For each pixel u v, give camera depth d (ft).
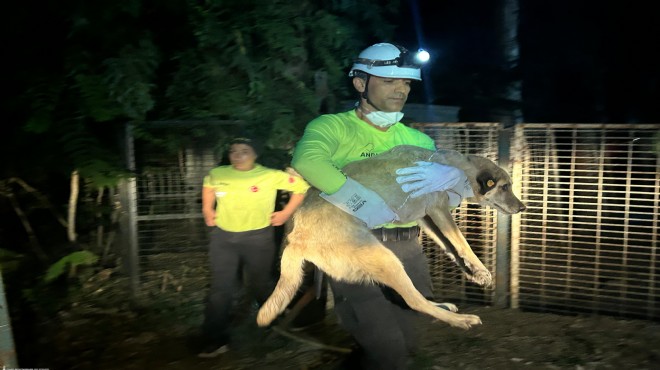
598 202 17.13
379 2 28.94
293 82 22.20
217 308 16.11
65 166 20.72
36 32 21.49
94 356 16.42
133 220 19.77
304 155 10.62
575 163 17.11
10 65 20.94
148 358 16.25
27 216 23.58
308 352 16.16
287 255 11.51
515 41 38.11
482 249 18.65
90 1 20.06
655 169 17.12
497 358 15.52
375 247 10.69
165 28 23.70
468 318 10.65
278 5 22.26
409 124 18.13
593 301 17.93
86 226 23.25
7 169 21.02
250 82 20.99
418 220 11.94
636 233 16.94
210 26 21.21
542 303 18.48
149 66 21.22
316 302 17.71
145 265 20.30
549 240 17.81
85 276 21.20
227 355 16.22
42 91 19.51
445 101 37.73
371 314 11.14
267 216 16.26
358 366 12.77
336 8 25.36
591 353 15.71
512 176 17.42
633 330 16.96
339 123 11.27
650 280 17.03
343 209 10.68
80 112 19.65
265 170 15.96
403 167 10.99
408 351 12.26
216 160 20.12
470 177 11.48
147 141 19.94
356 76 11.48
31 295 19.15
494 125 17.48
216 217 16.14
